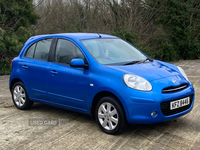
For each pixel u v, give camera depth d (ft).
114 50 15.58
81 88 14.10
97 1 65.87
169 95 12.44
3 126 15.08
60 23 71.10
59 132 13.83
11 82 19.10
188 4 62.75
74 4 73.05
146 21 65.00
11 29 47.88
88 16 68.39
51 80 15.76
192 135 12.96
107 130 13.28
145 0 66.74
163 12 65.98
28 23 52.11
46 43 17.08
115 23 63.41
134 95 12.07
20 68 18.02
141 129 13.87
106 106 13.41
